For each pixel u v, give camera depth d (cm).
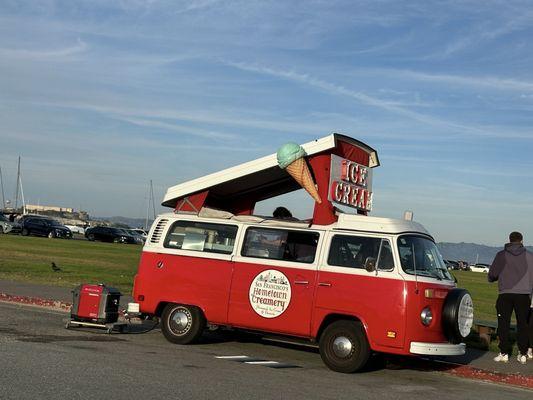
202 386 743
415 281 906
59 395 650
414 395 809
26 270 2161
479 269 9356
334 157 1028
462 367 1055
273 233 1021
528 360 1154
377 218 958
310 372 909
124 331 1169
